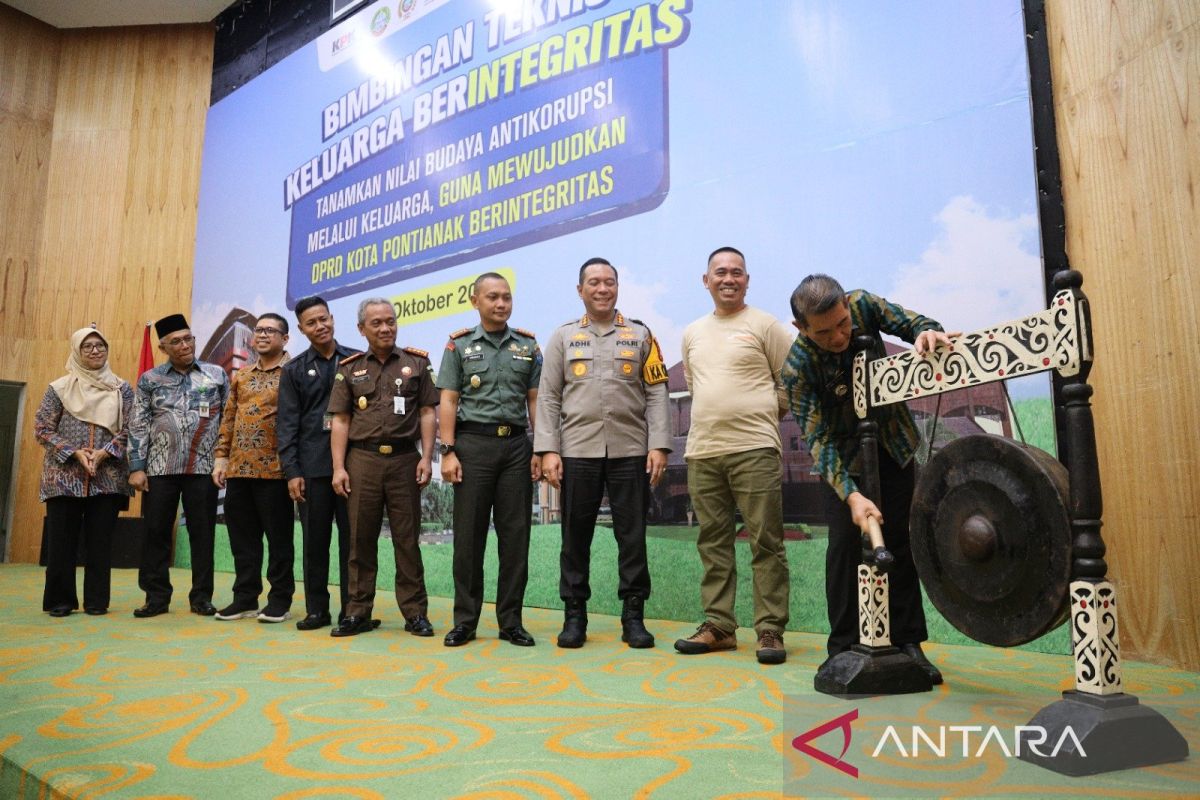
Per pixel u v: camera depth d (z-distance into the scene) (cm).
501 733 167
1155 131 253
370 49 578
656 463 296
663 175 394
